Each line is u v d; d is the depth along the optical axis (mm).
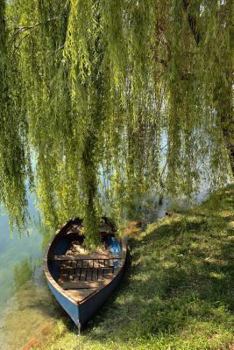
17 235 11562
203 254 9062
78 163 7582
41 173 7949
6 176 7824
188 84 6910
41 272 9953
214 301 7215
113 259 9344
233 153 7898
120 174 8516
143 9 6207
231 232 9750
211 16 6215
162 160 8625
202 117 6984
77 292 8047
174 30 6473
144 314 7332
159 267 8945
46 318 8336
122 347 6609
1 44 6906
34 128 7305
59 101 6672
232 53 6477
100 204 8375
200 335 6469
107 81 6770
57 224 9070
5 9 6895
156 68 7293
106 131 7684
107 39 6078
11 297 9133
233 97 7258
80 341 7289
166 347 6320
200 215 10734
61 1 6645
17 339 7809
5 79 7082
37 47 6973
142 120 7980
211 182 7812
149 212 11742
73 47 6062
